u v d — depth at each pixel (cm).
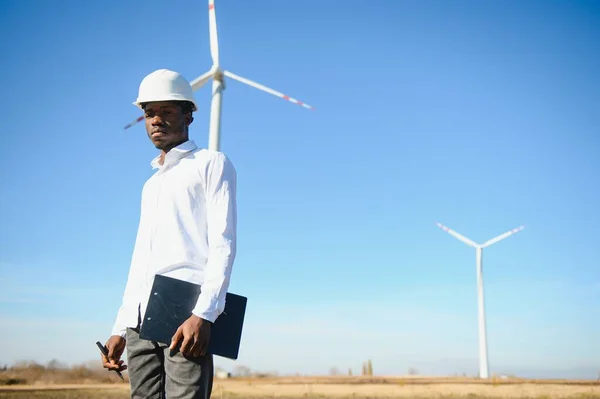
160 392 391
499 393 2425
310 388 2719
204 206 399
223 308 378
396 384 3048
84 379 2866
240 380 3519
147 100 418
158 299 372
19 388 2467
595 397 2192
